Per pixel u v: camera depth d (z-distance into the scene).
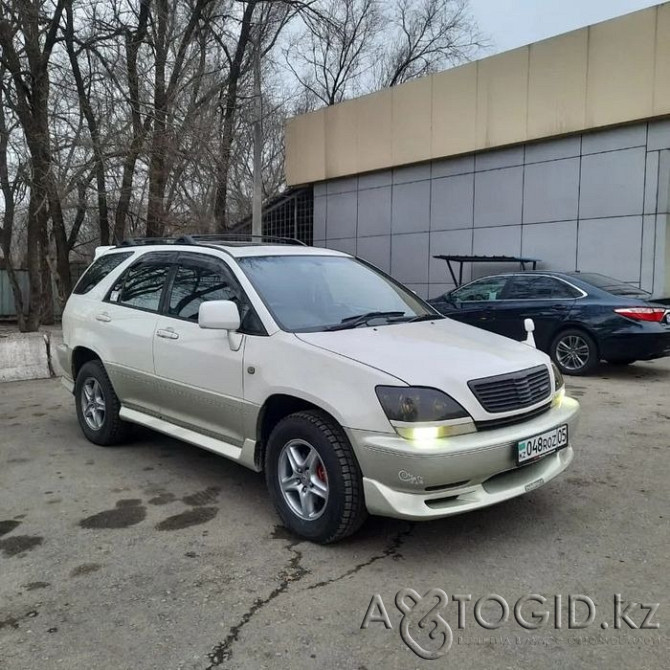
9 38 12.66
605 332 8.91
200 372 4.51
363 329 4.25
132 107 14.37
